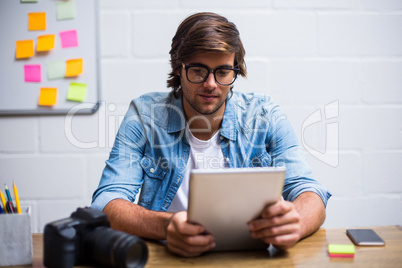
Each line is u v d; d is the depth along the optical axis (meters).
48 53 1.83
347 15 1.88
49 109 1.84
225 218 0.92
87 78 1.84
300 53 1.88
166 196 1.38
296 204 1.12
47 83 1.83
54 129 1.85
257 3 1.85
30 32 1.82
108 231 0.89
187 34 1.22
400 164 1.93
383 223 1.94
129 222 1.07
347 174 1.92
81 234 0.89
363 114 1.91
